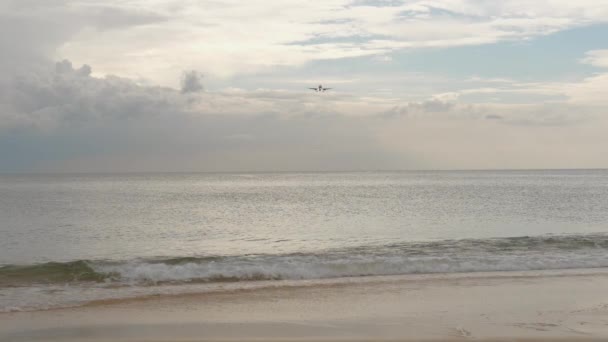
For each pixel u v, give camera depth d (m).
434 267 19.22
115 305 13.66
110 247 28.09
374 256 21.78
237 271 18.06
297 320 11.98
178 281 17.03
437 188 105.62
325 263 19.09
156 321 11.95
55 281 16.92
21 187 123.38
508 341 10.14
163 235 33.28
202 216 46.25
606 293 14.84
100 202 65.81
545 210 49.31
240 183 162.12
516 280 16.83
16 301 14.22
